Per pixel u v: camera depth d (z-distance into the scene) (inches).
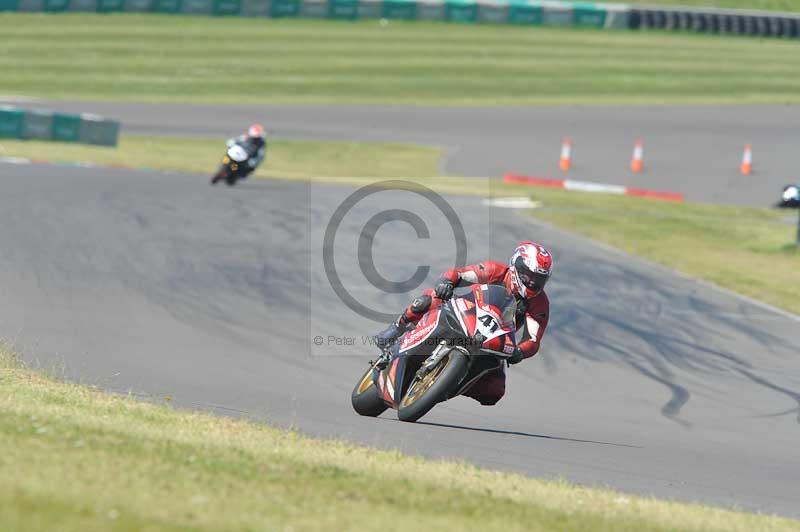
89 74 5851.4
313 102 5580.7
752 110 5615.2
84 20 6845.5
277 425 1129.4
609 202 3631.9
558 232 2974.9
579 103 5703.7
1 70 5802.2
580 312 2055.9
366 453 954.1
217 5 7091.5
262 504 657.6
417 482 818.8
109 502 601.0
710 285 2397.9
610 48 6904.5
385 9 7258.9
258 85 5846.5
